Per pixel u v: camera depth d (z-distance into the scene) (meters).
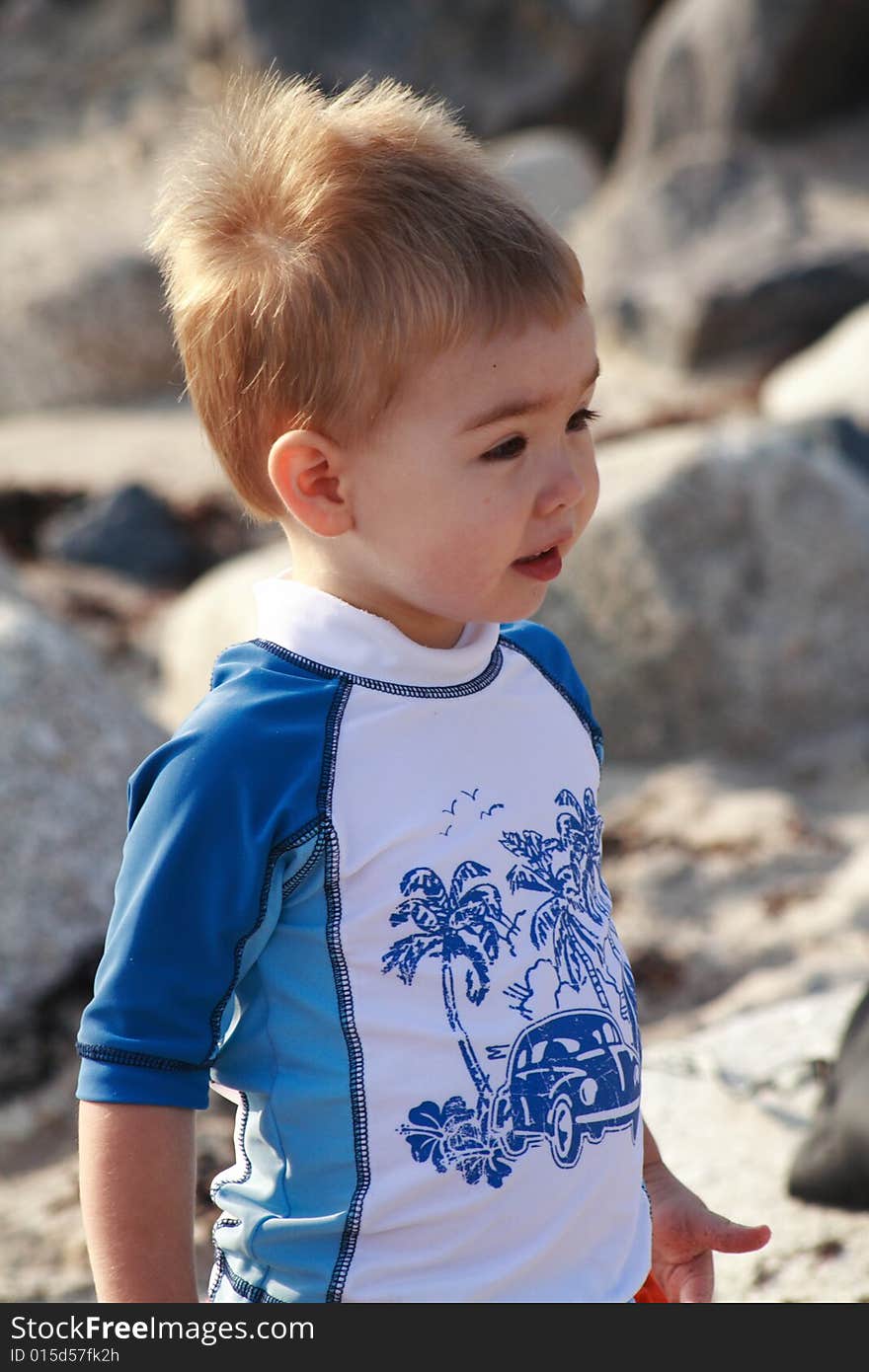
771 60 25.53
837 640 9.83
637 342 19.56
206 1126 5.83
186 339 2.78
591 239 21.48
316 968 2.59
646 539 9.69
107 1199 2.49
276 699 2.64
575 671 3.09
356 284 2.56
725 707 9.69
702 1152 4.82
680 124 26.58
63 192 28.02
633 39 27.89
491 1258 2.59
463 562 2.65
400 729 2.67
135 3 35.16
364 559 2.72
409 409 2.57
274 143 2.74
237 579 10.40
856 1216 4.41
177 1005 2.52
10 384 20.05
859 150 25.50
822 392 15.08
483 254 2.57
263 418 2.70
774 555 9.84
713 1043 5.37
